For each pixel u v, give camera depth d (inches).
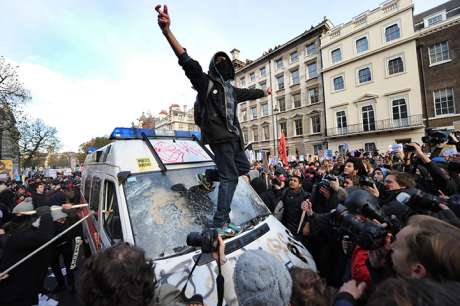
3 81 882.1
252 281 46.0
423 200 82.3
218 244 63.8
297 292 56.8
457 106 827.4
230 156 91.3
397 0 937.5
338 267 117.1
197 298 66.1
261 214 121.6
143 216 103.3
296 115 1286.9
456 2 951.6
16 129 994.1
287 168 428.8
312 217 124.6
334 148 1130.0
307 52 1249.4
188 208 110.7
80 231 190.2
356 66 1056.8
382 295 33.8
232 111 92.6
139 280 45.1
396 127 930.1
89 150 240.1
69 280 176.6
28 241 114.7
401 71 939.3
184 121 2832.2
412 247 44.4
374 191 125.3
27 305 117.6
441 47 861.2
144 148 127.2
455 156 161.5
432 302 29.5
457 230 44.9
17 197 354.3
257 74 1507.1
